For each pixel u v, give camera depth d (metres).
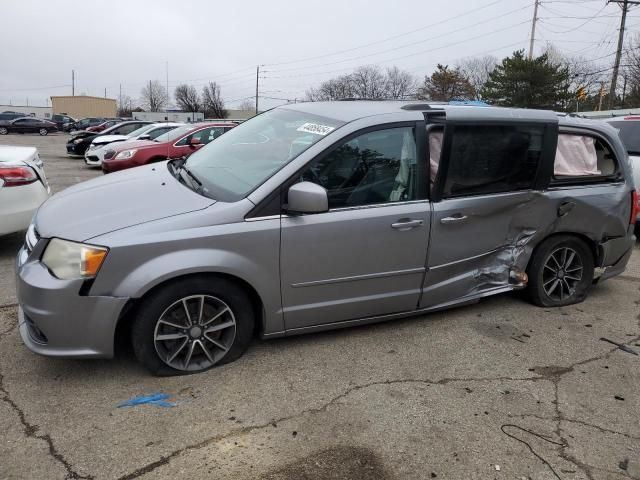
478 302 4.59
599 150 4.65
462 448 2.71
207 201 3.27
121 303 2.96
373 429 2.83
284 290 3.38
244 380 3.23
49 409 2.87
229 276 3.21
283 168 3.32
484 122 3.87
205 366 3.31
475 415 2.99
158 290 3.05
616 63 36.56
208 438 2.69
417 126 3.68
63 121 48.72
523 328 4.15
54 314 2.91
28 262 3.09
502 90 43.81
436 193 3.77
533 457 2.67
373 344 3.77
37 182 5.37
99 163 15.19
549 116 4.19
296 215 3.29
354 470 2.52
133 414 2.86
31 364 3.30
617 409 3.12
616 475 2.58
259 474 2.46
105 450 2.57
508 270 4.28
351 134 3.48
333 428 2.82
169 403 2.97
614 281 5.44
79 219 3.13
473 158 3.88
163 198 3.35
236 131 4.46
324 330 3.68
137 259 2.95
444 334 3.98
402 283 3.78
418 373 3.42
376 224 3.53
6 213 5.04
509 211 4.09
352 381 3.28
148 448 2.60
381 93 72.56
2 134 40.41
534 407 3.10
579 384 3.38
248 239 3.17
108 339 3.00
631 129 7.42
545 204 4.23
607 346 3.92
